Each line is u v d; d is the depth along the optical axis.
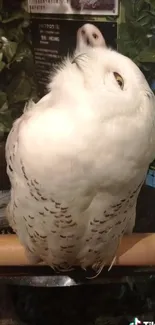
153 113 0.79
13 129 0.88
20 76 1.78
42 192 0.82
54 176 0.79
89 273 1.07
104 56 0.80
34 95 1.77
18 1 1.74
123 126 0.76
